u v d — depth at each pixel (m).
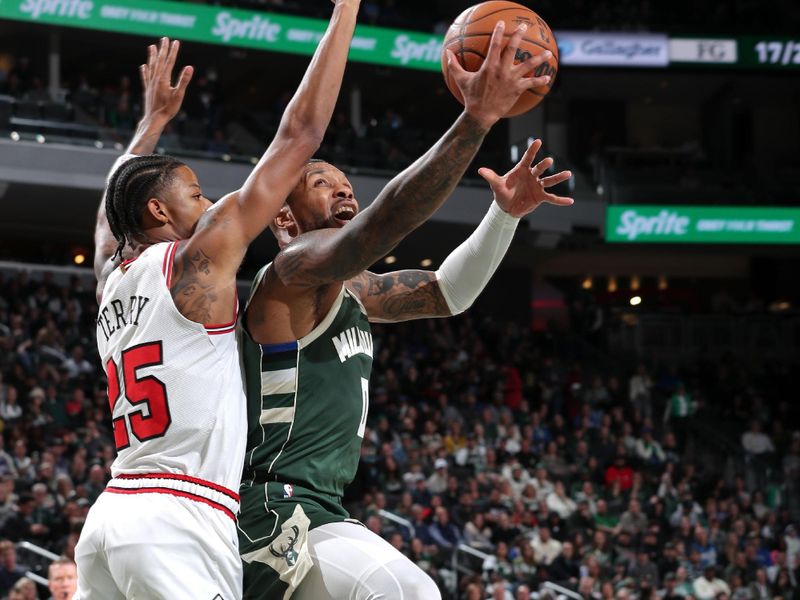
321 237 2.96
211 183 19.72
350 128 22.66
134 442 2.86
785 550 16.53
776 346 24.27
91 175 19.06
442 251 23.80
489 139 25.61
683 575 14.45
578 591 13.33
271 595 3.01
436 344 20.75
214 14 21.44
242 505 3.07
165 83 3.75
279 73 25.28
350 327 3.21
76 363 16.16
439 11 25.45
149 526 2.77
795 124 28.61
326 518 3.05
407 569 2.91
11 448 13.45
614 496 16.72
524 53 3.03
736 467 19.67
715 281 28.58
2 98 18.70
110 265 3.31
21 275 18.22
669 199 23.58
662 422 20.92
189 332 2.85
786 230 23.59
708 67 25.12
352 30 2.95
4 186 18.81
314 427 3.11
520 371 21.02
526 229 22.88
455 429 16.86
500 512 14.62
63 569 5.19
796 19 26.31
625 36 24.78
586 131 28.11
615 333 23.98
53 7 20.19
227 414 2.87
